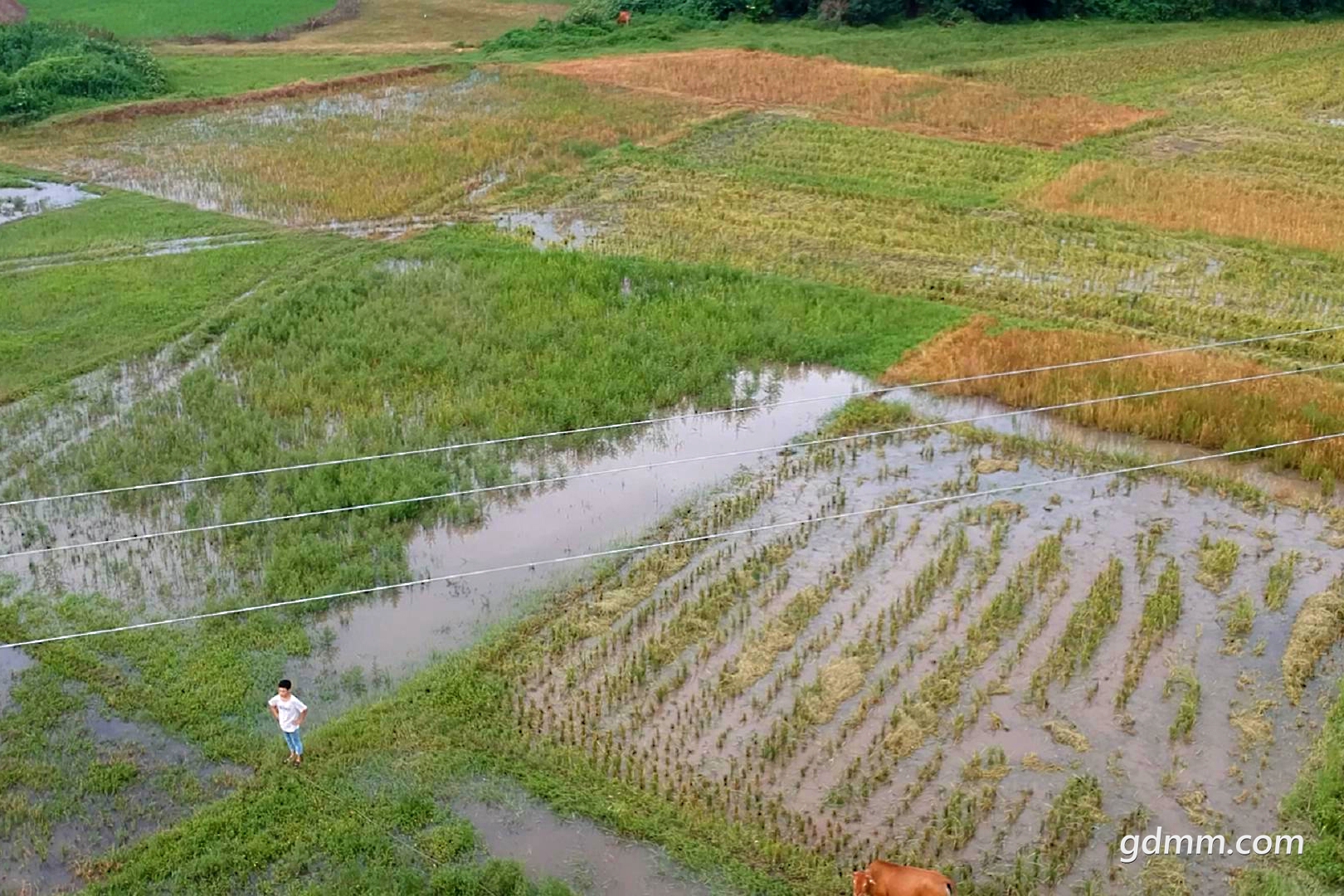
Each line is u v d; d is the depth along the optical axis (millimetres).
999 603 17047
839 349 24594
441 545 18875
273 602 17266
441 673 15867
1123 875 12773
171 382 23594
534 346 24578
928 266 28828
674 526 19250
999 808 13688
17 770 14305
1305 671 15672
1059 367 23016
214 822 13500
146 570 18078
